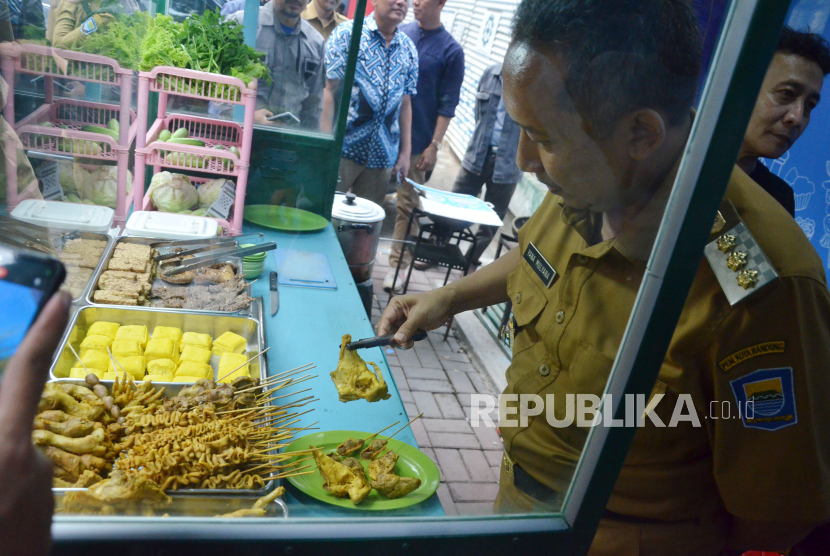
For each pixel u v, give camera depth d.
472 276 1.62
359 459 1.26
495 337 2.38
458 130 3.74
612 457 0.97
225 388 1.36
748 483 1.07
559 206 1.27
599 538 1.27
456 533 0.97
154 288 1.81
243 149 2.15
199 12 2.16
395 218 3.24
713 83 0.79
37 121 1.62
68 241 1.62
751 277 1.00
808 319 0.99
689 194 0.83
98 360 1.42
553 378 1.13
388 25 2.82
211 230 2.10
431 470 1.25
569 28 0.88
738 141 0.79
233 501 1.01
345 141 2.97
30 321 0.47
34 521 0.48
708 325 1.04
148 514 0.89
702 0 0.82
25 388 0.47
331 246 2.30
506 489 1.17
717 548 1.27
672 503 1.22
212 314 1.70
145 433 1.17
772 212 1.05
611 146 0.92
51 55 1.61
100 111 1.82
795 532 1.14
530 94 0.95
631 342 0.91
